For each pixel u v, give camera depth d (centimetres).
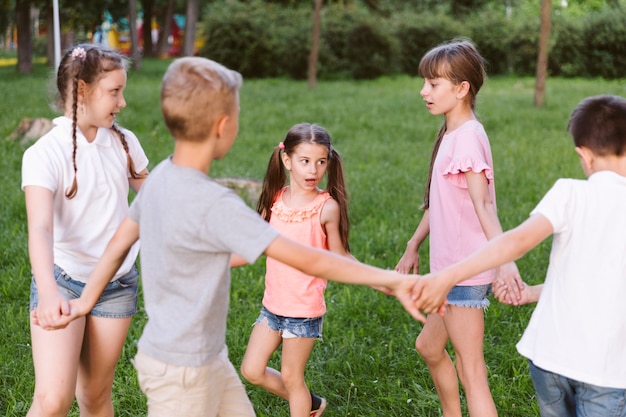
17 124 1119
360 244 614
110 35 4634
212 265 233
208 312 235
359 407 364
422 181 862
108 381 298
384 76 2397
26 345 413
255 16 2430
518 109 1475
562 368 236
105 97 280
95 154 286
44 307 252
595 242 234
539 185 833
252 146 1070
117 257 254
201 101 229
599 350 233
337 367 398
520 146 1073
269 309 317
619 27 2417
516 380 384
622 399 235
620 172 241
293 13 2517
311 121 1319
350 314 469
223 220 226
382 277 240
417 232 344
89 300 257
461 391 376
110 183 289
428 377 390
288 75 2409
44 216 267
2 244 587
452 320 302
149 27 3984
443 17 2561
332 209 316
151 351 238
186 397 238
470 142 299
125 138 299
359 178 858
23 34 2356
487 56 2553
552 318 240
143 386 243
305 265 230
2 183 790
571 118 251
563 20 2467
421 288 239
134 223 248
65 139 281
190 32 2897
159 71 2614
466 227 305
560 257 241
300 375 320
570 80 2339
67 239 285
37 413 268
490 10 2705
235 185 736
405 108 1490
